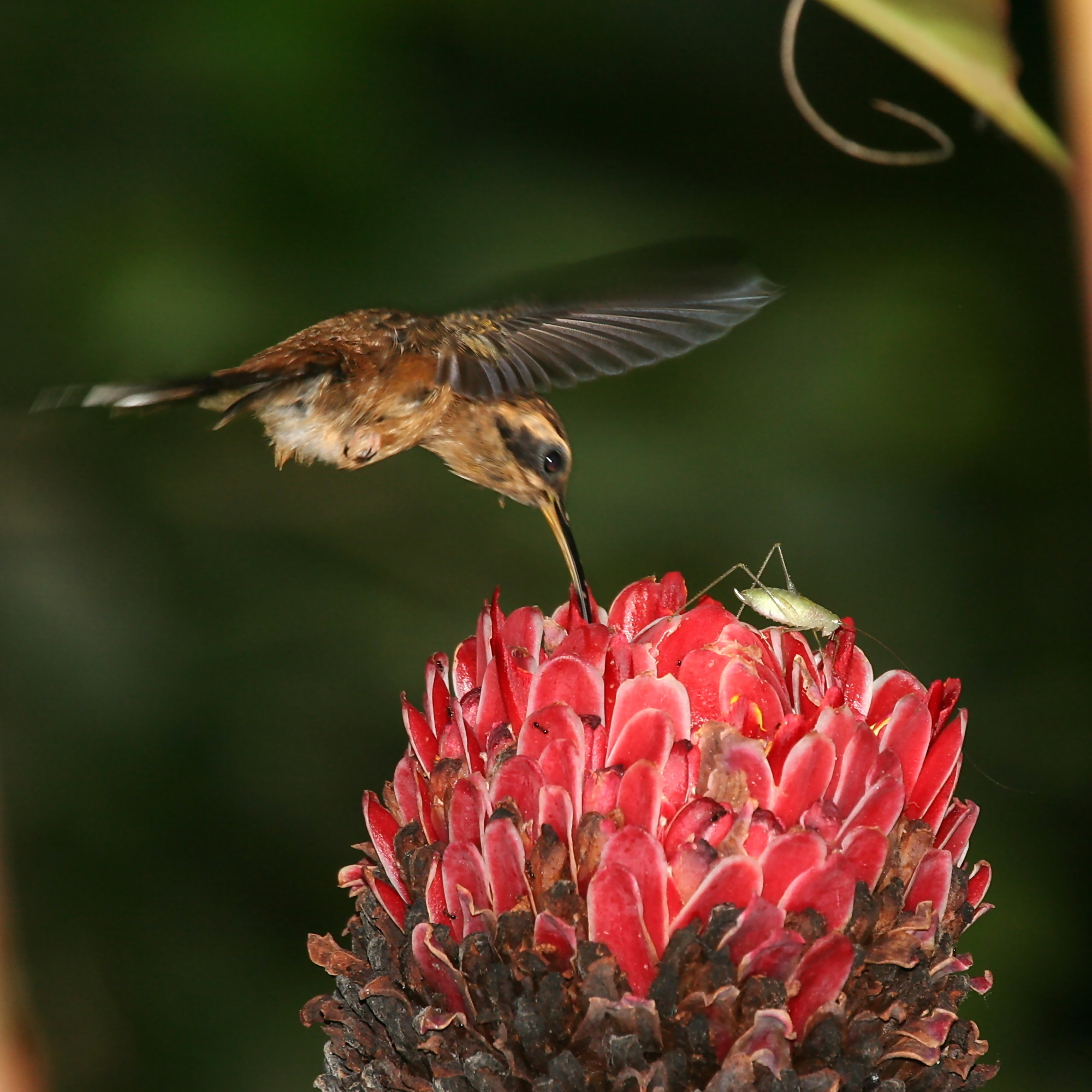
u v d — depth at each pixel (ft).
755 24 10.80
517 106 10.77
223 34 10.01
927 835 8.83
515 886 8.82
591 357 9.12
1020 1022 9.50
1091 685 10.00
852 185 10.77
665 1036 8.80
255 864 9.52
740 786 8.82
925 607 10.27
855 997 8.81
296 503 10.12
